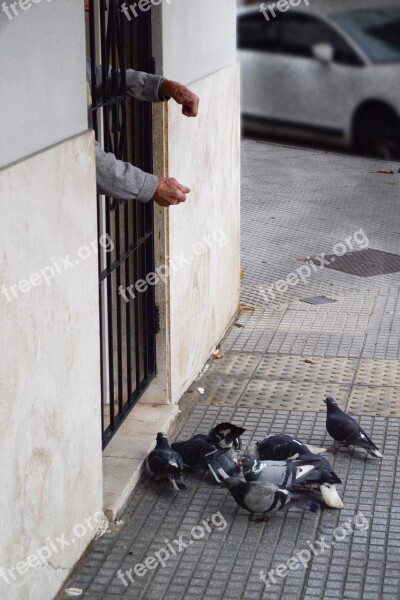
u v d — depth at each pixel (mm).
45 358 3365
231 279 7531
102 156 4023
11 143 2998
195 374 6383
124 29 4941
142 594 3758
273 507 4250
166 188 4133
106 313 5246
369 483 4797
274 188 12766
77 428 3838
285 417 5734
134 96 4875
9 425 3041
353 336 7312
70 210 3559
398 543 4168
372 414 5766
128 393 5273
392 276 9031
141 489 4750
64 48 3521
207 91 6254
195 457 4801
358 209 11695
